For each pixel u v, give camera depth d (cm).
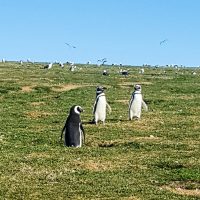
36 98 4878
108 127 3072
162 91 6091
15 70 10225
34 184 1700
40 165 1980
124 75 9669
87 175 1841
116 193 1606
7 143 2462
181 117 3594
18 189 1628
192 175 1841
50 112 3856
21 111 3850
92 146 2489
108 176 1836
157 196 1581
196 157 2180
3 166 1941
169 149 2378
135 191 1634
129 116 3484
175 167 2003
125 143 2492
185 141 2595
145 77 9206
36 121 3338
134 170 1947
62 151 2281
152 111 3984
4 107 4131
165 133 2833
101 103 3231
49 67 12169
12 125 3116
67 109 4059
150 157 2180
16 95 5050
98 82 7212
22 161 2044
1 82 6334
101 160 2102
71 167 1967
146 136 2758
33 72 9594
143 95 5466
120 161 2097
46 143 2519
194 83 7756
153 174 1886
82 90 5706
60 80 7200
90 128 3020
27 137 2664
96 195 1578
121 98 5091
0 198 1526
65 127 2477
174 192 1656
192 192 1675
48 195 1569
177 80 8406
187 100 4928
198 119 3494
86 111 3972
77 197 1551
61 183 1722
